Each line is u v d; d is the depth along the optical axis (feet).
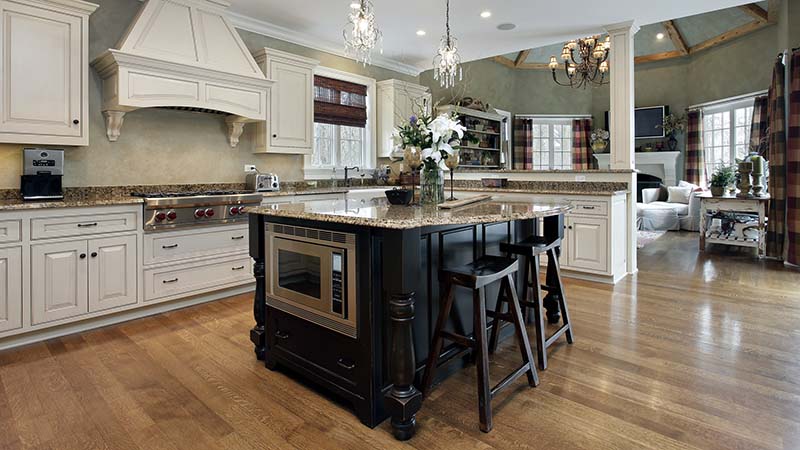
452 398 7.02
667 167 30.07
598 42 21.17
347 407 6.81
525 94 32.48
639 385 7.27
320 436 6.02
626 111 15.16
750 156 19.12
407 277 5.91
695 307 11.40
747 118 25.96
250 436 6.02
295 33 16.10
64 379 7.68
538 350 7.89
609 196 13.70
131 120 12.49
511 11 14.26
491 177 18.08
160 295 11.21
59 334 9.72
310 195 15.30
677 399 6.80
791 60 15.33
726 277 14.57
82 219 9.84
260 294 8.46
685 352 8.55
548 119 32.78
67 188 11.39
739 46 26.02
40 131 10.01
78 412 6.61
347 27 15.53
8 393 7.18
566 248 14.73
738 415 6.32
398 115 19.27
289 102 15.21
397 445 5.80
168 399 7.00
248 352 8.88
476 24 15.38
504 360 8.38
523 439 5.87
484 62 29.22
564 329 8.81
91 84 11.69
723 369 7.80
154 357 8.62
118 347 9.11
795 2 15.53
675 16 14.61
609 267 13.84
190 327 10.31
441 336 6.75
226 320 10.80
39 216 9.25
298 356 7.51
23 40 9.72
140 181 12.71
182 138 13.55
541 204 8.93
